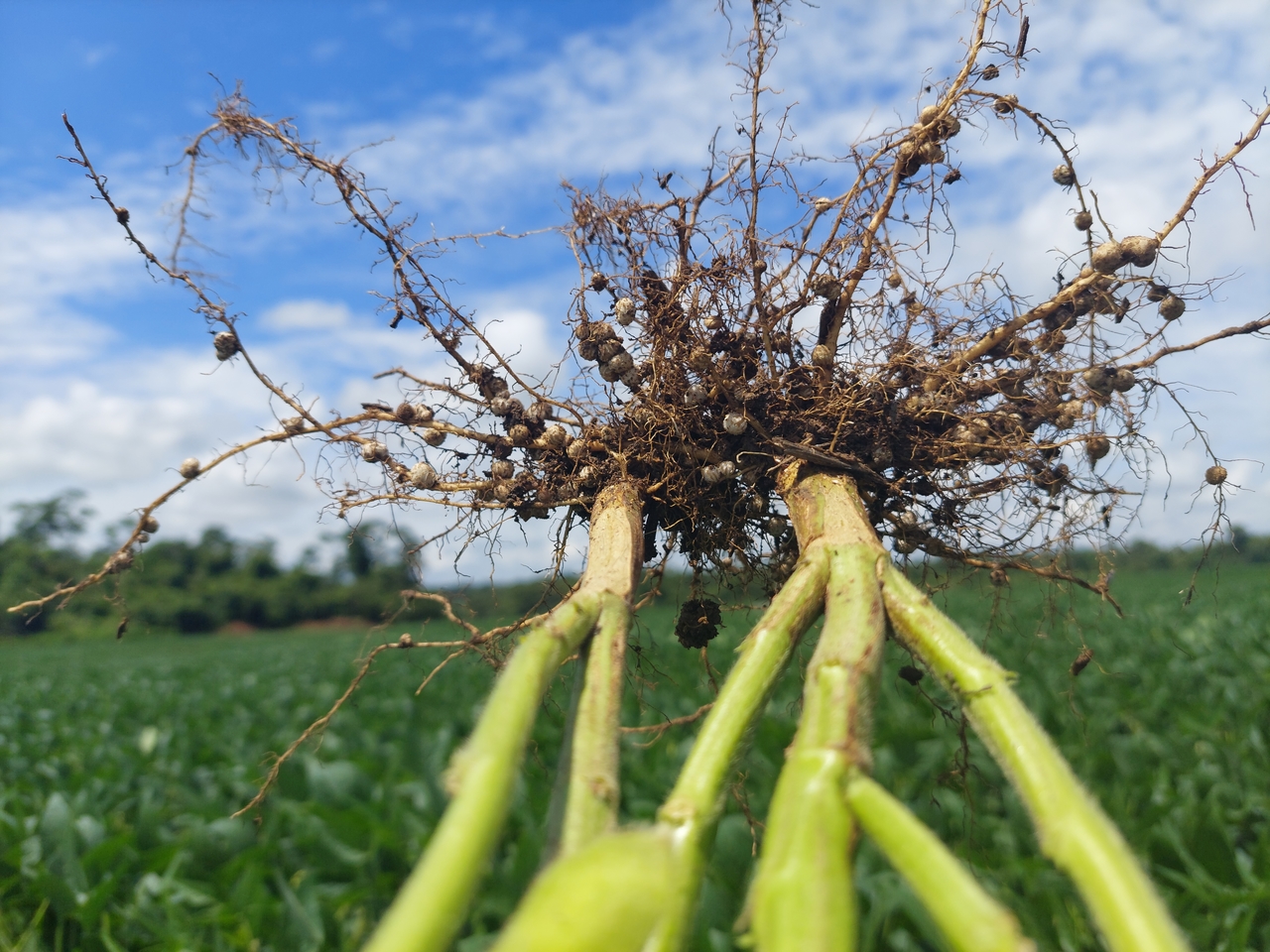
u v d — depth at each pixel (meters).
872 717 0.10
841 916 0.08
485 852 0.07
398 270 0.19
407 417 0.18
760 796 0.43
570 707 0.11
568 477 0.19
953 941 0.07
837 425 0.18
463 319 0.19
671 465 0.18
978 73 0.18
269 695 1.31
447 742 0.61
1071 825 0.08
